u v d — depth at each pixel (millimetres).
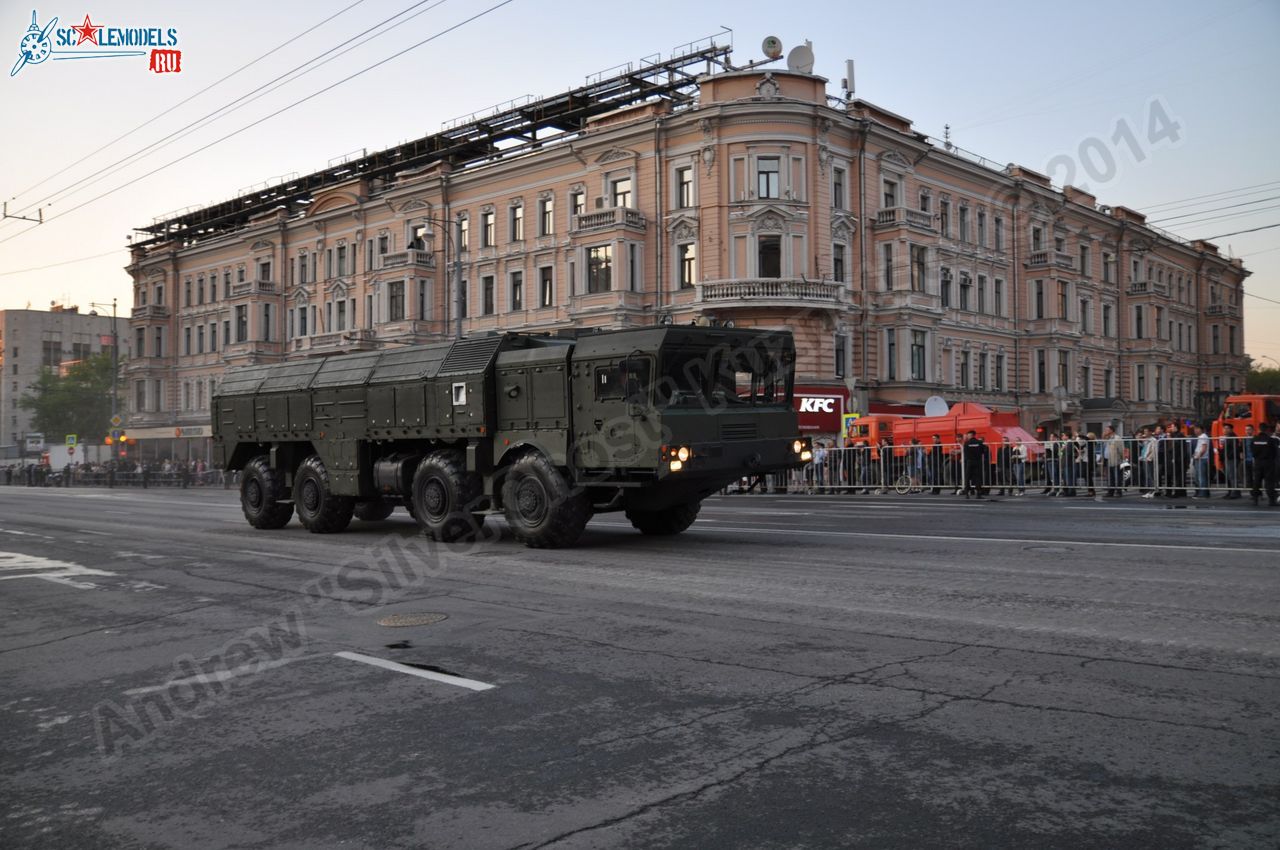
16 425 106625
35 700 5504
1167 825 3254
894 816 3395
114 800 3889
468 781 3910
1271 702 4551
